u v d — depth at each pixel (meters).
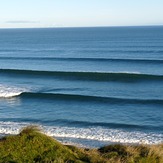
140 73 39.72
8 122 21.11
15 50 88.75
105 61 55.28
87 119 21.95
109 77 38.56
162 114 23.20
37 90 32.62
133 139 17.62
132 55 67.75
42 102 27.33
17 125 20.27
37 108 25.39
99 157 7.27
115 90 32.59
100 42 114.88
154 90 32.22
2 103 27.08
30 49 91.00
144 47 88.38
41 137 7.08
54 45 104.88
